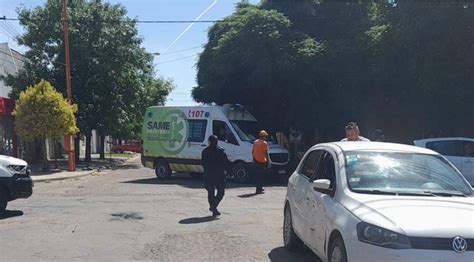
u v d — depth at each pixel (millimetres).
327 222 6191
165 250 8430
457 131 21969
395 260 5086
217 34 26891
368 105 23719
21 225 10602
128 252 8305
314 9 26625
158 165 22359
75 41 32844
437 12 18547
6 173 11828
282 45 23078
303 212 7410
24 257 7957
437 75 19438
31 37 32812
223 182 11867
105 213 12227
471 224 5277
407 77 22125
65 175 23500
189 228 10344
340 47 23359
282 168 20500
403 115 23672
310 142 27859
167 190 17406
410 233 5160
